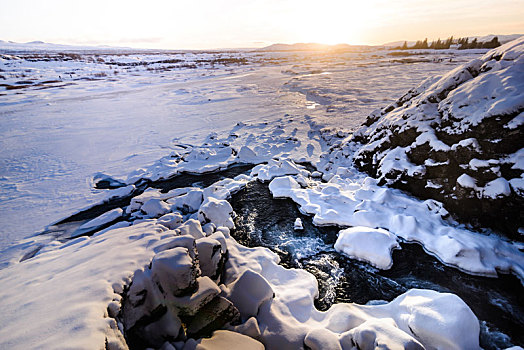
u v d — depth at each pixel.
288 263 6.44
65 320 2.85
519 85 6.33
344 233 6.88
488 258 5.64
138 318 3.40
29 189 10.41
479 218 6.53
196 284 3.88
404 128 8.92
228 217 7.91
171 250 3.84
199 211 7.90
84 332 2.70
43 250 7.04
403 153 8.79
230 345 3.51
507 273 5.54
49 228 8.14
